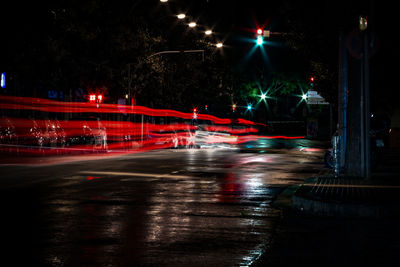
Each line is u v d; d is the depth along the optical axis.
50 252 6.95
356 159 14.98
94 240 7.68
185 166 20.70
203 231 8.39
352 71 14.89
